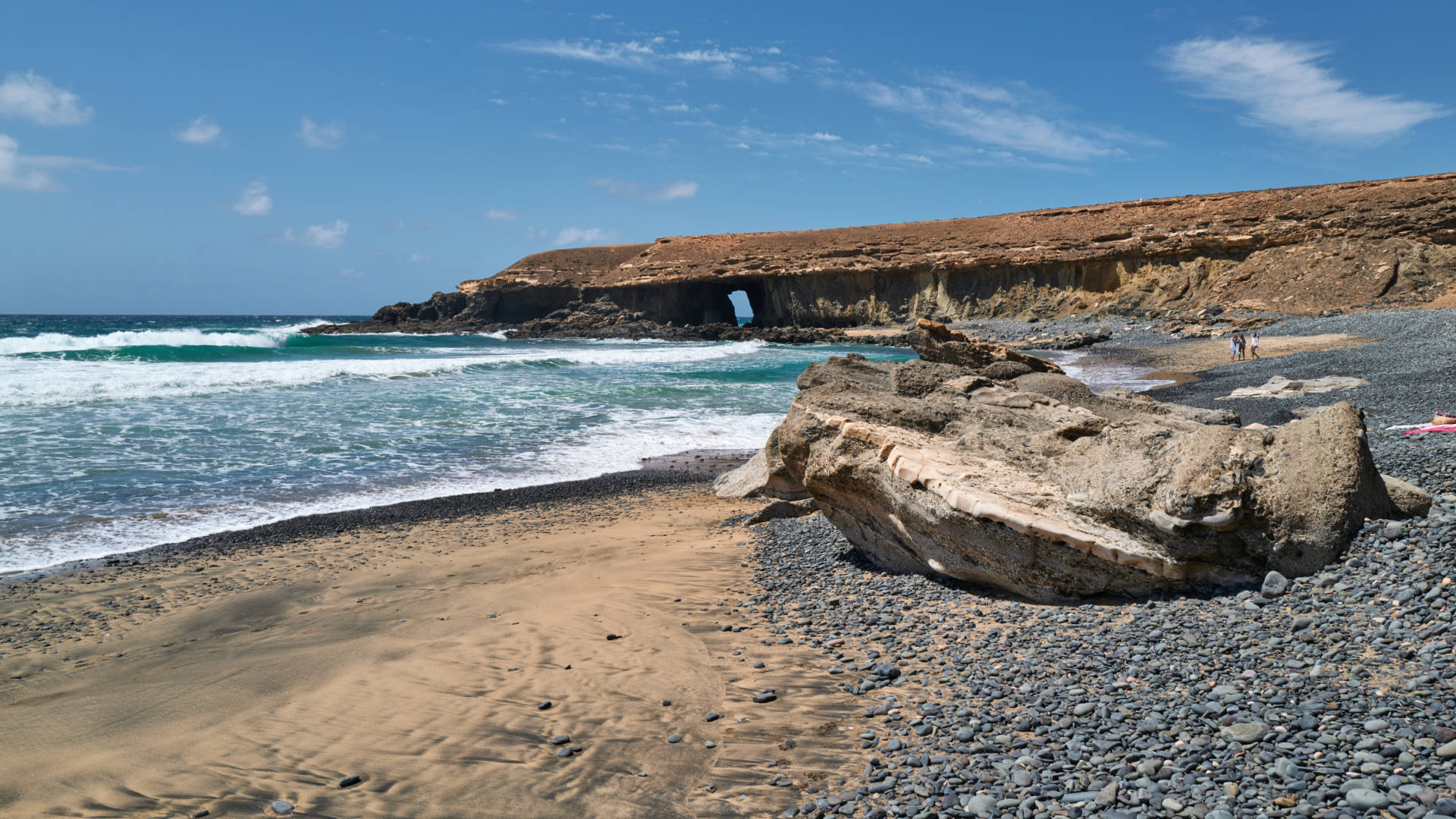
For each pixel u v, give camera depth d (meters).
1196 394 24.56
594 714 5.21
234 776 4.46
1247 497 5.78
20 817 4.04
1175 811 3.47
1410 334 34.16
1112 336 56.25
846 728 4.88
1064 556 6.29
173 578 9.14
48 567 9.57
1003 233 78.56
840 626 6.72
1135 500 6.13
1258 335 44.50
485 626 7.01
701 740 4.82
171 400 22.86
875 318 79.75
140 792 4.29
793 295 84.06
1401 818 3.16
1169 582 6.02
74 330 82.94
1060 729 4.41
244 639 7.08
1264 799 3.44
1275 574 5.57
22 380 24.45
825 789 4.21
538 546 10.30
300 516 12.16
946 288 76.12
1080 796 3.69
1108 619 5.86
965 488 6.81
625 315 86.06
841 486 8.00
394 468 15.70
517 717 5.18
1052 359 44.28
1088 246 69.69
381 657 6.31
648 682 5.72
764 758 4.57
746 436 20.12
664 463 16.94
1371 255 54.78
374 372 31.56
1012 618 6.28
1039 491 6.80
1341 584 5.34
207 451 16.33
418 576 9.06
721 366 41.97
